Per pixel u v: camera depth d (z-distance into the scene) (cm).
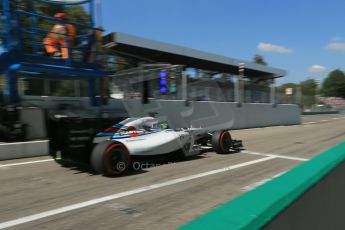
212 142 1017
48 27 991
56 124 789
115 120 791
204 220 126
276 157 985
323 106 5169
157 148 793
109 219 452
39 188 607
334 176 265
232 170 786
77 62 904
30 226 424
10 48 822
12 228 418
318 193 224
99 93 928
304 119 3575
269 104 2417
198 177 707
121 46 1680
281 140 1463
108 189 603
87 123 738
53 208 495
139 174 730
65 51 889
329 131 1989
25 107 968
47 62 862
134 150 744
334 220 269
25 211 480
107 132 753
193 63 2220
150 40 1747
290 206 171
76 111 891
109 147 681
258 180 689
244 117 2133
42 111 979
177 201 537
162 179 686
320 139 1517
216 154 1022
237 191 601
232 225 121
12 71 866
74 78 956
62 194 568
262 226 137
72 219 450
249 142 1377
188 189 611
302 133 1841
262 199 152
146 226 428
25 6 934
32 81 1191
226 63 2272
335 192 269
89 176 702
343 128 2258
